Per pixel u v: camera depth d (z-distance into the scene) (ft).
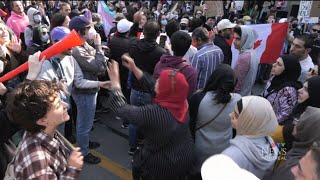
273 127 6.18
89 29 10.46
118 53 14.90
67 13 19.66
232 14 34.76
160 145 7.31
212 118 8.07
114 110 7.20
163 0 54.34
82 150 11.77
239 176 4.08
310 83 7.97
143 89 11.55
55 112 4.99
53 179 4.68
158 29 11.30
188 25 20.26
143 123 6.99
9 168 5.03
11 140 7.20
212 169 4.17
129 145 13.39
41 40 12.11
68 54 9.29
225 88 7.96
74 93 10.77
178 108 7.20
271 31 16.61
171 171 7.50
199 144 8.35
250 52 11.77
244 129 6.18
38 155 4.67
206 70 11.87
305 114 6.14
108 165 12.31
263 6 43.75
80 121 11.30
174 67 9.79
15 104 4.82
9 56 8.68
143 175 7.93
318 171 3.59
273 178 5.99
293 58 9.45
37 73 6.61
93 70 10.57
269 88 9.99
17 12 18.49
